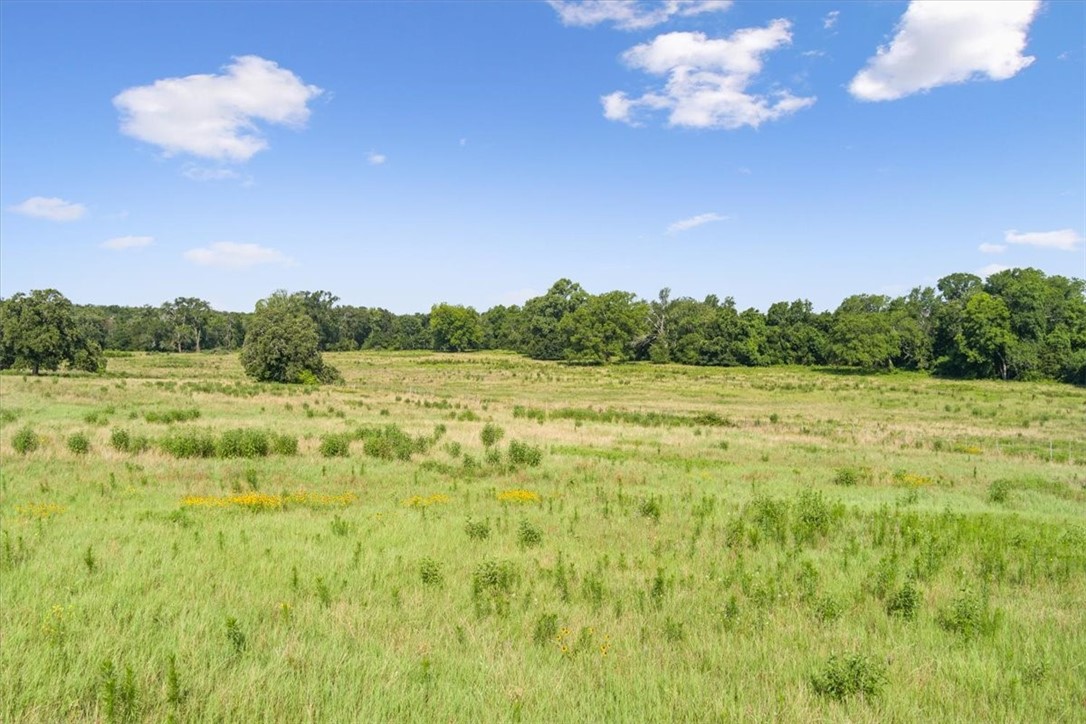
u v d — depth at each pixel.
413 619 7.84
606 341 139.88
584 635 7.36
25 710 5.11
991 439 41.66
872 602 9.27
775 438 38.72
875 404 71.06
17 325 72.12
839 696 6.15
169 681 5.33
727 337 135.75
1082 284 120.75
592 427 40.75
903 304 137.25
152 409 38.81
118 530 11.89
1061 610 9.28
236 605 8.00
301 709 5.35
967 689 6.43
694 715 5.62
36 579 8.49
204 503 15.12
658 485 20.98
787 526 13.97
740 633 7.82
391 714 5.39
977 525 15.03
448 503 16.50
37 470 18.75
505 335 186.62
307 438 28.09
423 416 43.03
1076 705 6.13
